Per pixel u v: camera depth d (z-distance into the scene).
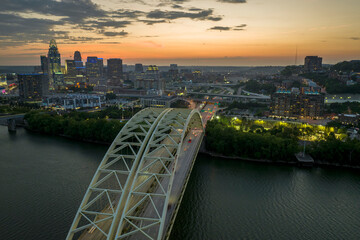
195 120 158.25
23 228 90.00
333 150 153.25
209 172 140.00
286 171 142.88
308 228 92.75
